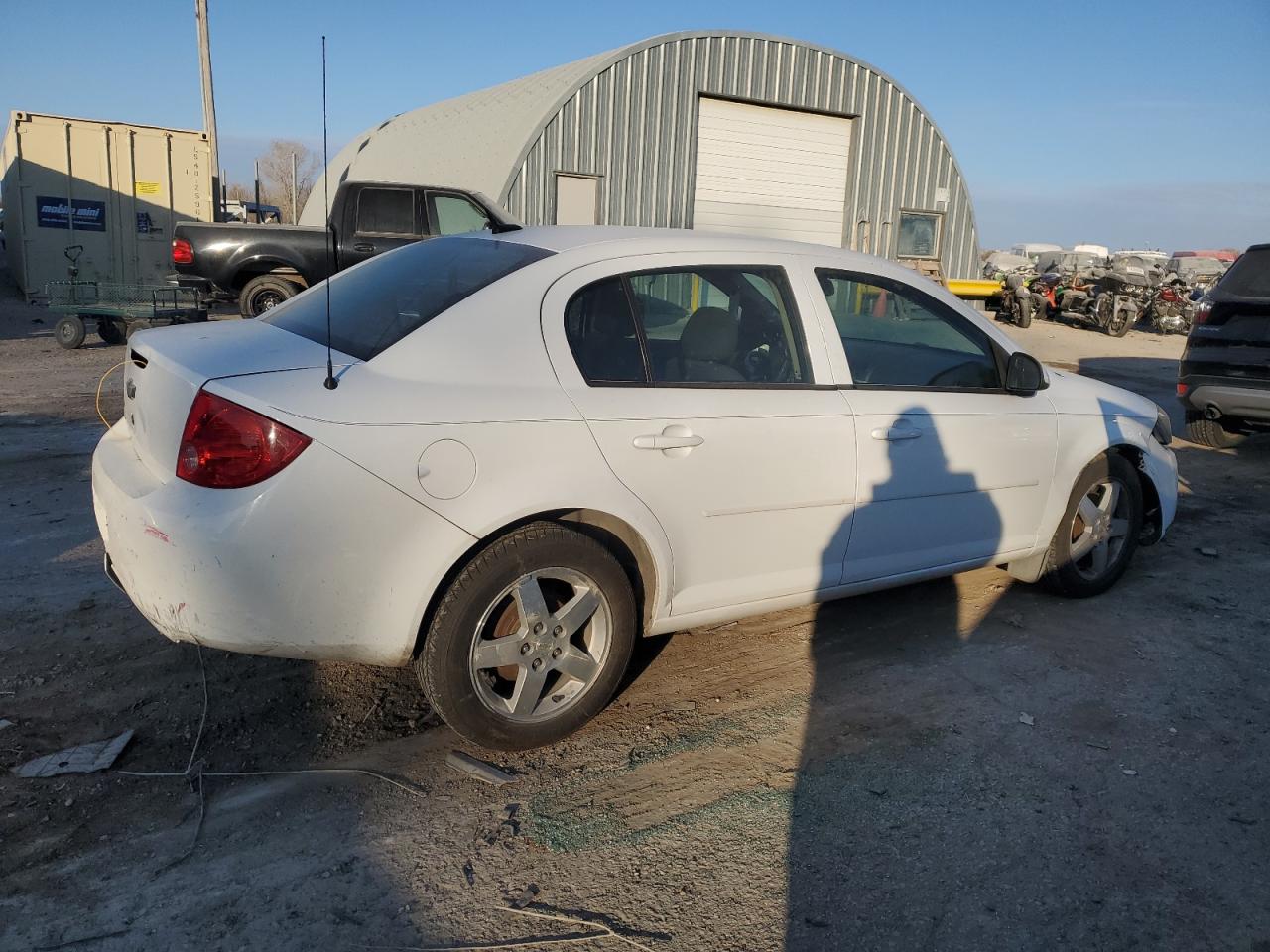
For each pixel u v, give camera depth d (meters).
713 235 3.81
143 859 2.70
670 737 3.47
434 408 2.95
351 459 2.80
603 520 3.32
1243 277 8.26
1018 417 4.36
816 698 3.79
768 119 18.22
